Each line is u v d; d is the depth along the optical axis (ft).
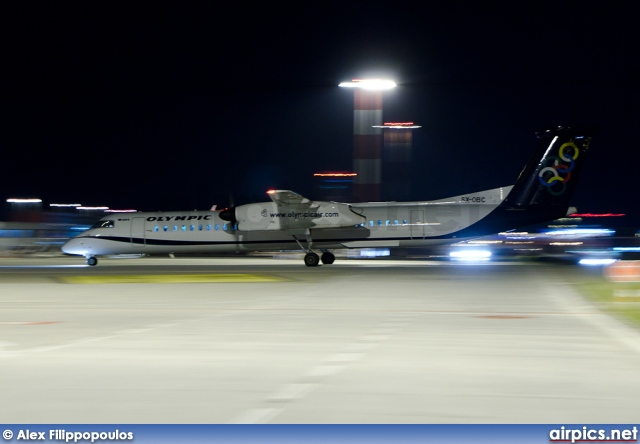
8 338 153.17
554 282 309.42
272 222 456.86
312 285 305.32
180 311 211.20
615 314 193.36
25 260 613.52
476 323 175.73
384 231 454.40
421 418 85.92
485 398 95.04
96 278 366.84
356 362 121.49
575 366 116.67
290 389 100.68
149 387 102.01
